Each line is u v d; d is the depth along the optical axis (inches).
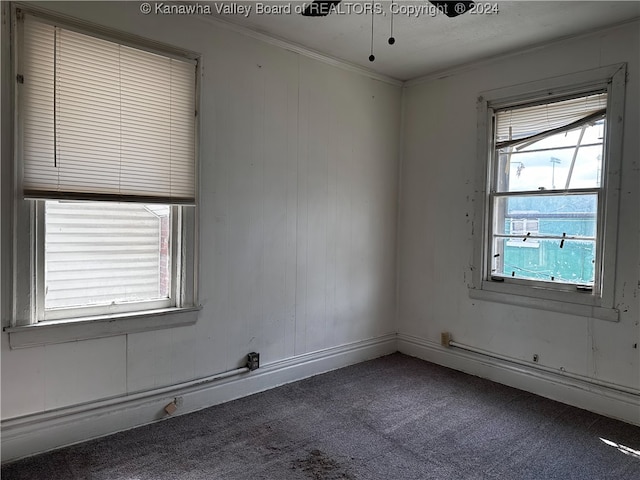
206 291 105.3
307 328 127.6
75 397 87.6
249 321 114.0
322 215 129.6
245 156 110.9
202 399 105.4
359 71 136.6
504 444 91.6
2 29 76.4
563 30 107.8
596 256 108.5
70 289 88.8
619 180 103.5
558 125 115.7
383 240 148.7
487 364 129.5
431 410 107.3
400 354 151.6
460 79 135.0
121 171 90.5
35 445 83.0
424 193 145.8
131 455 84.0
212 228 105.6
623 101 102.5
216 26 104.0
